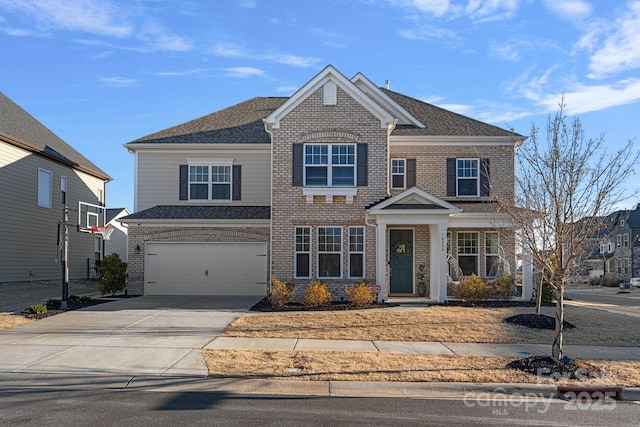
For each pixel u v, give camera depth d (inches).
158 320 601.3
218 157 928.3
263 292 856.3
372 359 425.4
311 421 289.1
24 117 1133.1
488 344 496.4
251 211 890.7
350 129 780.0
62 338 503.2
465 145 866.8
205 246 864.9
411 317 611.5
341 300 767.1
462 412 313.4
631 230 2233.0
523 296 776.3
